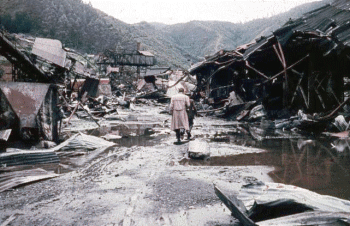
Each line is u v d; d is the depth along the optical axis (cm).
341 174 420
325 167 464
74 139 667
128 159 540
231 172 436
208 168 464
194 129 1062
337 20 1092
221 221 255
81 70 2211
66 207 295
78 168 475
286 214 220
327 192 337
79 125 1195
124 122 1348
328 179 393
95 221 259
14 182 378
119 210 285
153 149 645
